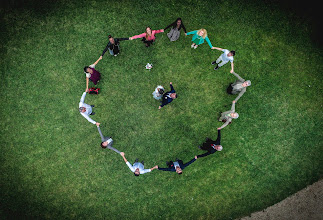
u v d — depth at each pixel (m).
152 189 7.85
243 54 7.96
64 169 7.80
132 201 7.83
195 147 7.92
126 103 7.86
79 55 7.79
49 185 7.78
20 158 7.75
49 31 7.77
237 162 7.94
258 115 7.97
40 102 7.76
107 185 7.83
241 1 7.95
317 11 8.01
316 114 8.00
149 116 7.89
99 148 7.82
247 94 7.96
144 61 7.86
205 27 7.88
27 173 7.75
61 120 7.79
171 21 7.84
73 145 7.81
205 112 7.95
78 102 7.79
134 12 7.82
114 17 7.81
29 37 7.75
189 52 7.91
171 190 7.87
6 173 7.72
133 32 7.84
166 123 7.90
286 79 8.01
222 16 7.91
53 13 7.76
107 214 7.79
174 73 7.90
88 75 6.60
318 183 7.90
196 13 7.88
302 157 7.95
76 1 7.79
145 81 7.88
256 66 7.97
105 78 7.81
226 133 7.93
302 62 8.02
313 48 8.01
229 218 7.82
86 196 7.81
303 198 7.87
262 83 7.98
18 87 7.74
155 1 7.82
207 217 7.82
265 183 7.92
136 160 7.72
